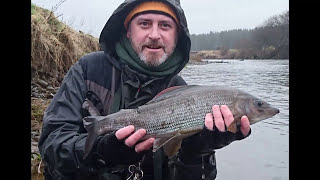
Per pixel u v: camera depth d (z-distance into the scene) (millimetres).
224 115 677
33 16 2920
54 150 686
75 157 681
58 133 700
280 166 1609
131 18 804
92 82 792
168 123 709
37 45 2824
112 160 672
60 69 3086
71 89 766
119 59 814
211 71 9273
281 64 14406
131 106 778
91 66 805
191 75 7500
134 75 789
